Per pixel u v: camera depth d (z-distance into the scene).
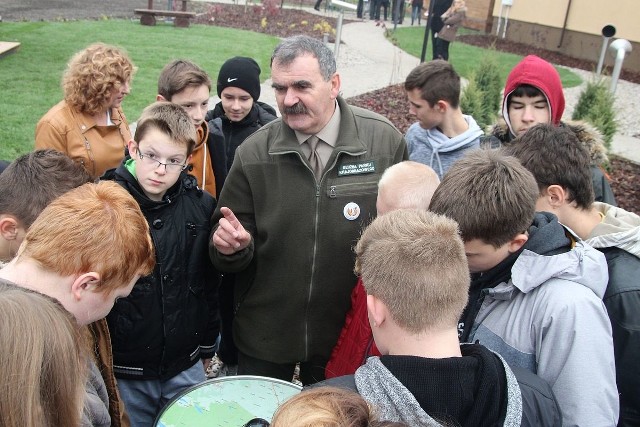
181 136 2.53
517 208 1.85
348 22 23.66
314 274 2.78
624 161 9.30
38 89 9.84
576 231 2.31
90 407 1.67
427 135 4.02
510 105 3.51
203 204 2.79
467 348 1.54
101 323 2.04
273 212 2.78
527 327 1.92
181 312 2.69
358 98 11.61
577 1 19.98
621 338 2.08
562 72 17.25
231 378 2.31
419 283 1.49
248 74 4.15
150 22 17.92
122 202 1.78
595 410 1.78
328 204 2.75
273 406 2.17
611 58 18.83
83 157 3.55
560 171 2.24
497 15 23.12
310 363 2.98
